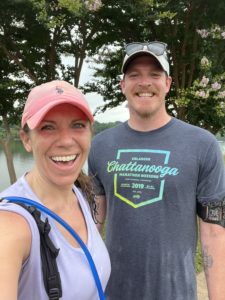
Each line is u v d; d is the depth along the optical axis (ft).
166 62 2.79
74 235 1.62
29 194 1.62
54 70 8.60
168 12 6.52
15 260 1.34
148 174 2.55
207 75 7.86
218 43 8.02
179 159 2.52
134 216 2.53
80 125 1.68
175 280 2.45
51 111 1.59
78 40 8.31
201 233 2.60
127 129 2.75
